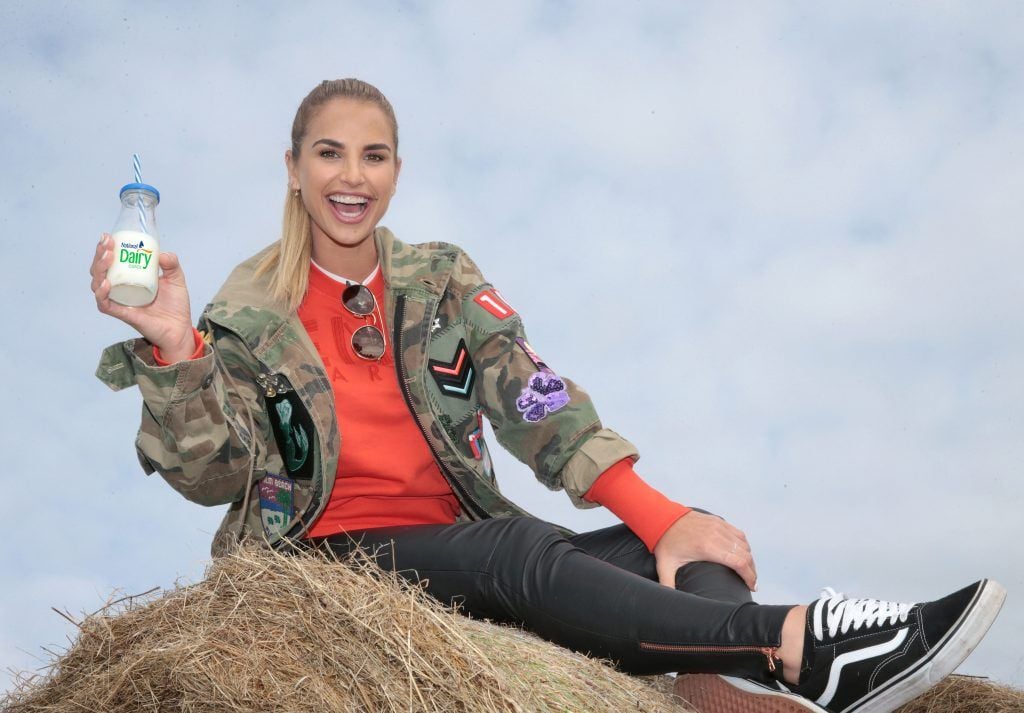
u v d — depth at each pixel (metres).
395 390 2.78
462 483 2.77
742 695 2.24
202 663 1.91
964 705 2.68
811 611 2.16
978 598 2.04
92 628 2.06
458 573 2.39
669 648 2.21
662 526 2.64
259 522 2.71
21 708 2.04
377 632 1.92
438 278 2.85
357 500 2.75
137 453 2.53
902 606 2.12
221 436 2.46
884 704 2.14
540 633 2.34
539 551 2.36
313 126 2.76
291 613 1.99
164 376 2.36
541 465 2.85
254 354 2.64
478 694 1.91
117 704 1.97
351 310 2.78
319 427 2.62
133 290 2.27
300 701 1.89
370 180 2.75
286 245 2.77
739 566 2.58
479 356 2.93
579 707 2.04
